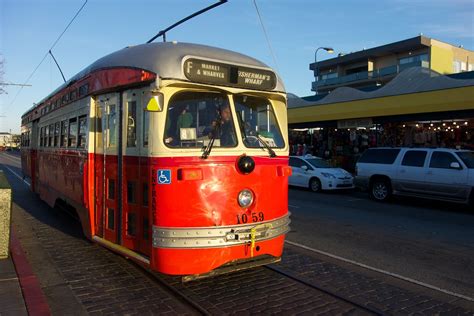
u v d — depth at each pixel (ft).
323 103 74.33
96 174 22.24
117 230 19.94
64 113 29.27
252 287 18.70
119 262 22.09
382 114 64.23
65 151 28.32
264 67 19.52
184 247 16.30
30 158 46.96
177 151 16.66
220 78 17.89
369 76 166.61
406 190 46.09
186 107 17.40
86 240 26.63
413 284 19.51
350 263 22.67
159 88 16.72
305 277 20.15
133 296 17.56
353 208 42.80
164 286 18.67
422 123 68.28
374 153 49.96
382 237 28.99
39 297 16.34
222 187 17.03
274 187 18.61
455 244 27.30
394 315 15.94
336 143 81.71
